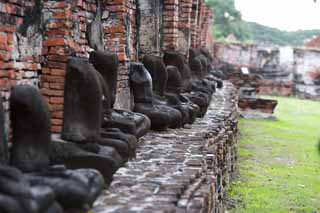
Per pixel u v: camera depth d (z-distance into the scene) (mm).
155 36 13539
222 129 11367
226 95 18266
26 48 6836
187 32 16734
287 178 13688
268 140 19391
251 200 11445
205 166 7371
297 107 31859
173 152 8016
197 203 5520
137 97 9953
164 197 5590
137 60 13109
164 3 14414
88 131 6215
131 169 6793
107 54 7824
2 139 5266
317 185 13117
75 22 7840
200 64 17016
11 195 3998
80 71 6207
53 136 6363
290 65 39781
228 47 40469
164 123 9812
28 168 5199
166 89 11727
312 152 17438
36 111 5301
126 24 9977
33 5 6977
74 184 4602
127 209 5156
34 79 7086
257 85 30078
